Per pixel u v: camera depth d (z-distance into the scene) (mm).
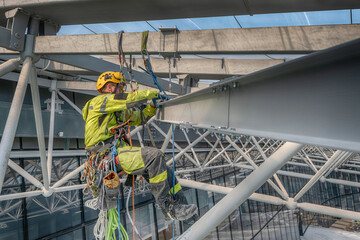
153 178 3758
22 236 15438
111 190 4023
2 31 7367
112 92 4629
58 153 17453
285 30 5570
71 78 16781
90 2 5980
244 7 5004
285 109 3305
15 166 12484
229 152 36344
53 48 7395
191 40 6078
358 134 2572
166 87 12680
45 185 12828
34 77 9203
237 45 5840
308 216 45031
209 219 8641
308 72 3033
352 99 2619
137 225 21422
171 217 3826
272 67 3248
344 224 45906
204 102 4848
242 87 4020
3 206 15016
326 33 5293
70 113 16531
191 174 27859
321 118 2893
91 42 6934
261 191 36750
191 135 25922
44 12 7258
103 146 4121
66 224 17438
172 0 5293
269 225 35250
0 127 13227
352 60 2627
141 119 4551
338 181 24969
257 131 3705
